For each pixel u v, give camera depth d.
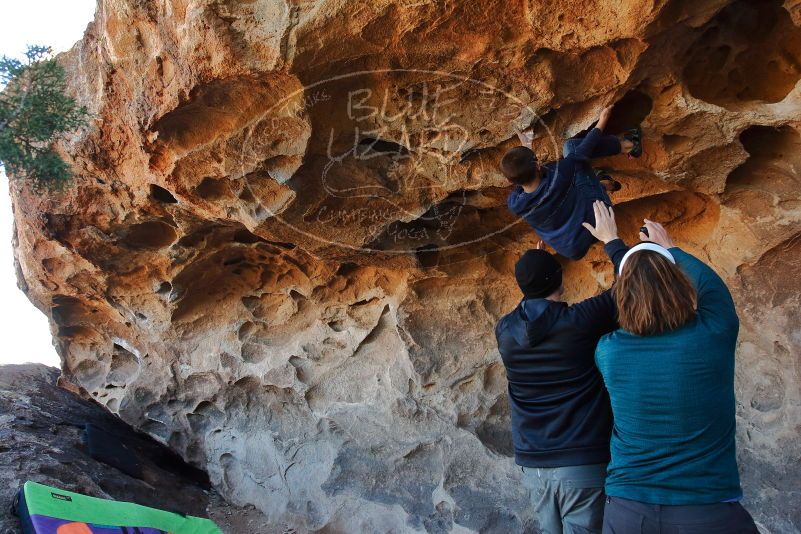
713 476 2.46
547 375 2.98
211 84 3.51
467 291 5.02
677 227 4.37
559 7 3.09
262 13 3.24
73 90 4.57
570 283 4.82
